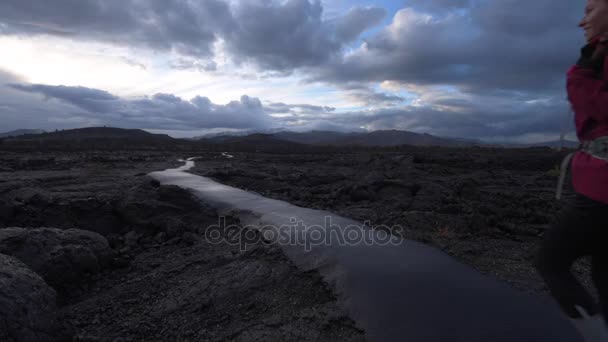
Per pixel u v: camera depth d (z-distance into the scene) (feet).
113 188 39.17
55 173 55.52
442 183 41.52
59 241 18.45
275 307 12.74
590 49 5.23
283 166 75.87
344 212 25.32
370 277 12.98
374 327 10.48
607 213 4.91
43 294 12.10
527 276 13.33
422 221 21.31
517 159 76.48
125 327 13.30
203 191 32.48
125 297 15.87
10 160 74.33
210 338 11.70
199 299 14.21
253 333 11.38
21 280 11.76
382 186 36.81
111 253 20.38
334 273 13.76
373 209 27.50
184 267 18.26
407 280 12.64
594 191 4.97
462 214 25.25
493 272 13.70
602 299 5.57
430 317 10.44
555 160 74.28
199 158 100.27
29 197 29.55
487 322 10.03
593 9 5.08
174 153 125.29
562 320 9.99
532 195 35.22
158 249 22.94
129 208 28.19
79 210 28.35
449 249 16.25
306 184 46.14
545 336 9.29
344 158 91.40
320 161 90.68
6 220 27.27
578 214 5.17
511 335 9.39
